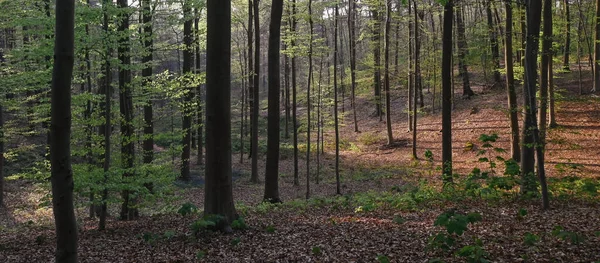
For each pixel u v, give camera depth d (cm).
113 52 1063
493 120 2475
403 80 3092
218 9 816
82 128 1092
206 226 779
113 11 930
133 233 982
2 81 984
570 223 719
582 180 1066
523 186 1013
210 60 827
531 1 965
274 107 1380
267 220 1017
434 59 2784
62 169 493
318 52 1680
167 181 1064
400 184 1803
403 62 3073
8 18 1053
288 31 1594
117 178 970
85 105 1151
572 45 3031
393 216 934
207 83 838
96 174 965
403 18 2300
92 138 1077
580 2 2653
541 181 860
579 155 1698
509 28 1541
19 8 1016
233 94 5234
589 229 670
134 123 1101
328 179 2178
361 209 1052
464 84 3053
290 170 2502
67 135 496
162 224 1084
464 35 2691
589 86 2494
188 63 1823
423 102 3341
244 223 858
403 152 2545
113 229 1063
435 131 2747
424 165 2153
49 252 858
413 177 1905
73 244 504
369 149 2786
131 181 993
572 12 2806
